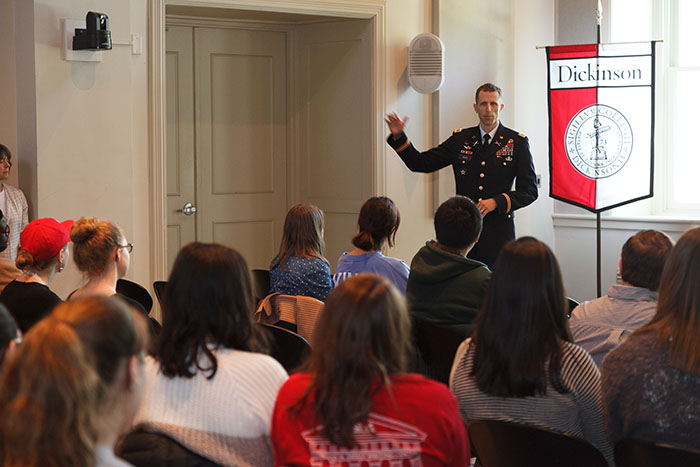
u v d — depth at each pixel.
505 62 5.98
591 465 1.82
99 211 4.88
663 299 1.85
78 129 4.79
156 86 5.04
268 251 6.31
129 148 4.93
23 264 2.81
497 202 4.68
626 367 1.85
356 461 1.50
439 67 5.57
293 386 1.58
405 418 1.50
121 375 1.21
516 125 6.08
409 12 5.73
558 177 5.61
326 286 3.37
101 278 2.75
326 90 6.02
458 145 4.95
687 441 1.79
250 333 1.83
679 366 1.78
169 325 1.76
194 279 1.76
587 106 5.47
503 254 1.97
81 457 1.09
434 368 2.86
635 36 6.12
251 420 1.72
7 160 4.54
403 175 5.81
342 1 5.51
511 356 1.92
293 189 6.30
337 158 6.00
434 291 2.87
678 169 6.18
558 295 1.95
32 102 4.71
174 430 1.70
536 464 1.90
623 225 6.07
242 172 6.15
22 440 1.06
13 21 4.84
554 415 1.97
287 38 6.20
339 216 6.05
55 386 1.07
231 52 6.03
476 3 5.80
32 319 2.69
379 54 5.67
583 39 6.19
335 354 1.50
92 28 4.60
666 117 6.19
